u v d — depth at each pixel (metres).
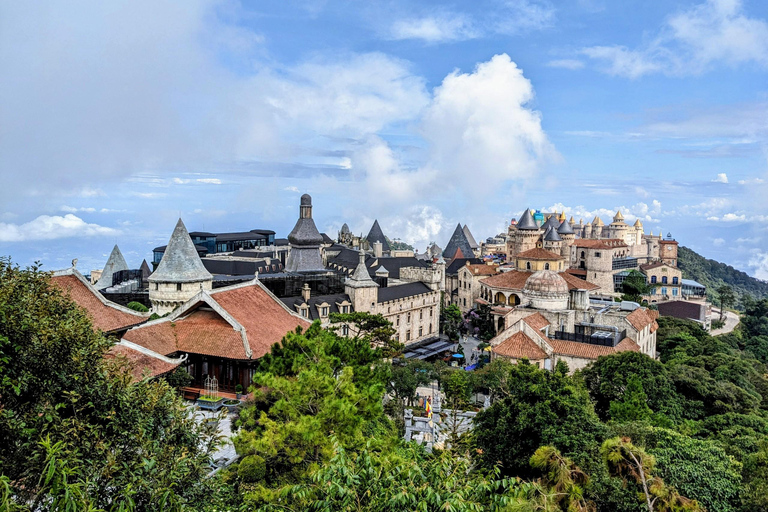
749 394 74.19
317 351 40.25
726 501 38.47
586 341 90.19
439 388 81.12
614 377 70.25
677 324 132.00
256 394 37.50
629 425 46.72
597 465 38.12
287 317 72.25
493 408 47.31
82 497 17.95
